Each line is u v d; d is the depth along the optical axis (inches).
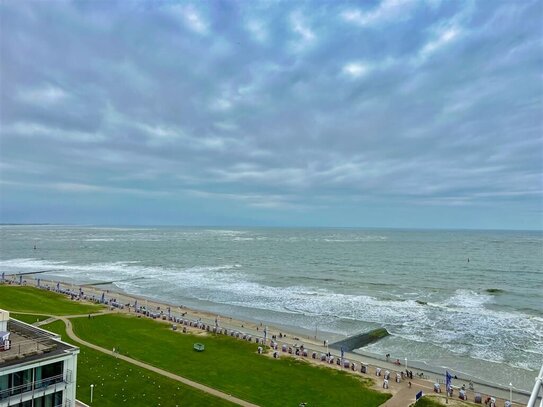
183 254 7106.3
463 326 2522.1
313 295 3476.9
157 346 1988.2
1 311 1112.2
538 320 2674.7
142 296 3417.8
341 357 1828.2
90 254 6993.1
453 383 1641.2
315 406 1378.0
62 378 1032.2
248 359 1844.2
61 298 3105.3
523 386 1642.5
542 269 5221.5
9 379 944.3
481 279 4407.0
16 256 6599.4
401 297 3408.0
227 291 3651.6
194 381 1561.3
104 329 2260.1
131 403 1353.3
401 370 1774.1
